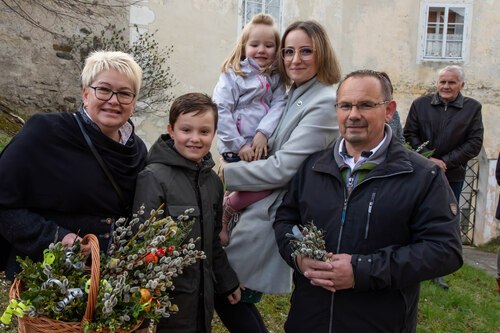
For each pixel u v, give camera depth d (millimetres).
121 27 8602
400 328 2262
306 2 9836
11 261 2252
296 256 2314
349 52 10141
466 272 6516
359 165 2316
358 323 2248
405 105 10297
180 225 2203
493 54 10375
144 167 2438
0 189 2068
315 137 2656
